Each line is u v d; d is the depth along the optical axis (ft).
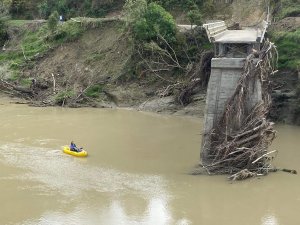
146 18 220.64
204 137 128.06
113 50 236.63
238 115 123.24
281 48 194.39
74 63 240.73
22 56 260.21
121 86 221.66
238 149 121.49
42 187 115.34
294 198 108.68
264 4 240.94
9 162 134.21
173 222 96.99
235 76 125.80
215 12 252.83
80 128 173.99
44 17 307.17
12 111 204.23
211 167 125.29
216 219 98.12
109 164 132.98
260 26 209.56
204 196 110.01
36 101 224.33
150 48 216.33
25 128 173.68
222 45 141.38
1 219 97.91
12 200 107.45
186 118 190.70
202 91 203.21
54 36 257.14
